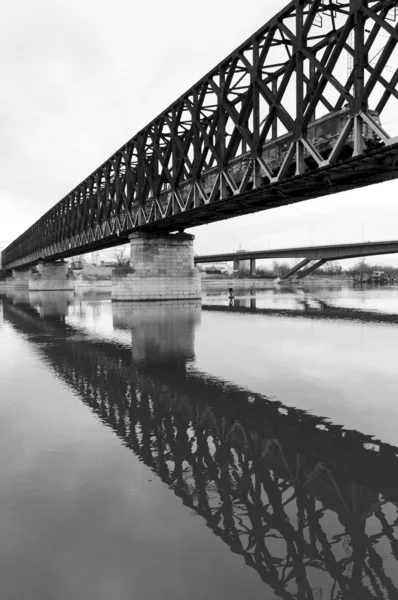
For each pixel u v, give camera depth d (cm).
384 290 8625
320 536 489
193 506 554
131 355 1620
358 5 1612
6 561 444
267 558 448
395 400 1009
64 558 448
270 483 622
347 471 662
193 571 427
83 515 531
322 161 1805
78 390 1133
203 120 3181
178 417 916
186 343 1883
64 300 5981
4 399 1051
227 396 1068
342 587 404
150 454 723
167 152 3584
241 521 520
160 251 4591
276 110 2142
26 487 603
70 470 659
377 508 554
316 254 10319
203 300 5325
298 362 1442
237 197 2525
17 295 7988
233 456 718
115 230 4909
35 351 1730
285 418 903
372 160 1703
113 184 5266
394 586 404
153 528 503
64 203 7481
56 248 8125
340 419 891
